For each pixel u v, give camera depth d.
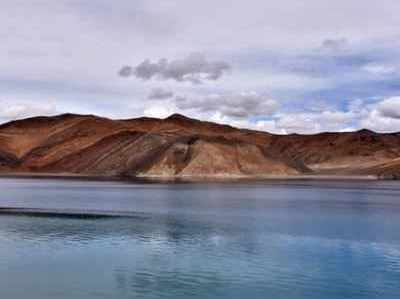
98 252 30.70
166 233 38.09
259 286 23.59
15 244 33.12
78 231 38.72
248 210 56.47
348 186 118.12
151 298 21.80
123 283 23.95
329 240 35.25
